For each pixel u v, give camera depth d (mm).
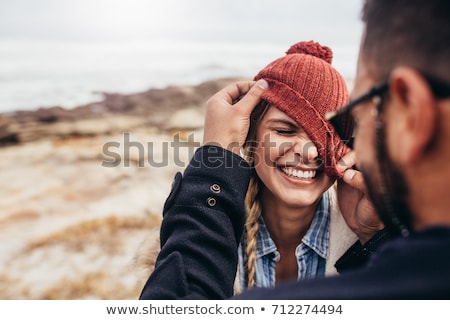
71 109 5027
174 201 1117
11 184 3916
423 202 631
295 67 1342
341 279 650
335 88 1340
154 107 5008
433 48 589
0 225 3324
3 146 4516
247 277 1475
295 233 1485
